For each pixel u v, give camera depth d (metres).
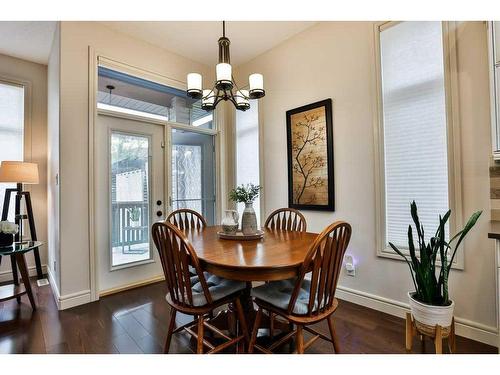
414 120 2.18
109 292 2.81
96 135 2.70
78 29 2.60
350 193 2.55
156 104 3.38
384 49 2.34
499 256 1.45
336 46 2.67
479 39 1.83
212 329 1.71
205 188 3.83
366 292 2.44
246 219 1.97
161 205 3.32
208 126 3.86
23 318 2.23
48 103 3.41
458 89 1.91
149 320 2.21
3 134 3.27
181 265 1.50
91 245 2.61
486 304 1.81
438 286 1.71
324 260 1.39
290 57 3.11
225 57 1.99
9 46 3.12
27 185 3.39
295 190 3.01
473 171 1.86
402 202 2.25
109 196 2.89
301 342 1.46
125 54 2.95
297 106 3.04
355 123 2.52
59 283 2.46
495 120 1.62
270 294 1.58
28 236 3.34
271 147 3.34
